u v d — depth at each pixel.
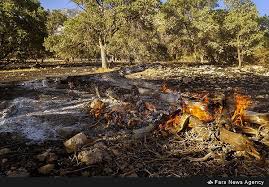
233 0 55.06
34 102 15.12
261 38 54.09
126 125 11.80
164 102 14.96
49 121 12.36
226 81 26.84
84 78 23.31
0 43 48.97
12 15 47.72
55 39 48.28
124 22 45.12
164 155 9.12
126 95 16.45
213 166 8.48
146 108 13.34
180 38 62.00
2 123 12.05
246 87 22.88
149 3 44.06
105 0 42.78
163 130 10.66
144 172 8.27
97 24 43.28
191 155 9.15
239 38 52.19
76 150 9.41
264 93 19.73
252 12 52.91
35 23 51.50
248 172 8.18
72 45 46.53
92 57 83.56
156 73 34.06
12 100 15.69
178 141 9.93
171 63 57.50
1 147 9.84
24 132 11.17
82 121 12.48
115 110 12.60
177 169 8.34
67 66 55.12
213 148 9.37
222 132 9.66
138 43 52.97
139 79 27.95
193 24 58.59
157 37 60.12
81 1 43.41
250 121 10.85
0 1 49.88
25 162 8.83
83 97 16.70
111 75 26.30
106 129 11.58
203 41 59.56
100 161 8.72
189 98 12.90
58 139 10.59
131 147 9.63
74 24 43.03
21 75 34.62
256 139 9.91
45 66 55.53
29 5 54.22
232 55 60.12
